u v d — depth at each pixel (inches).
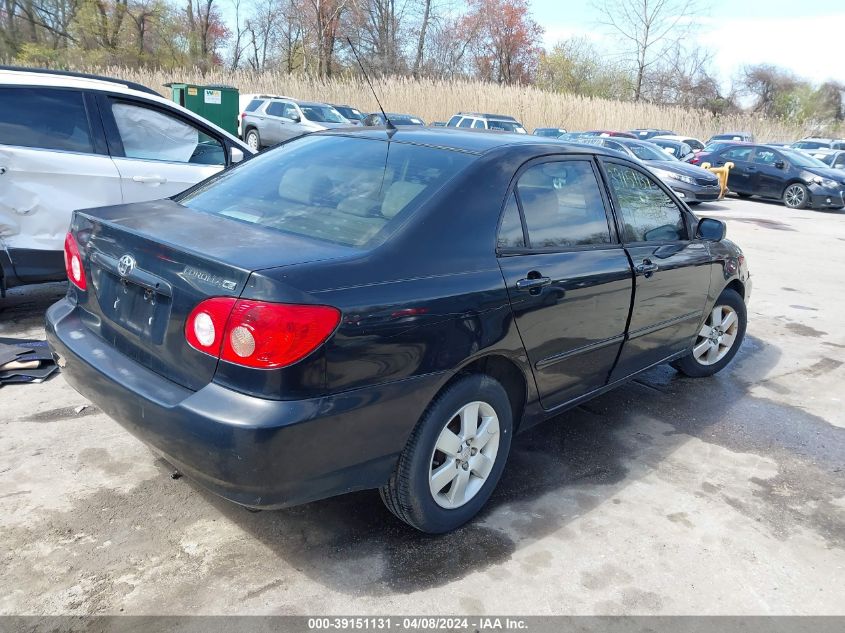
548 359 126.1
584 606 101.3
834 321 274.1
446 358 103.7
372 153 127.3
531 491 132.3
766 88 2464.3
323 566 106.0
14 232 191.8
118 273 105.5
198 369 93.7
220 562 105.3
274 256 94.8
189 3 1756.9
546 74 1908.2
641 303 148.6
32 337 189.6
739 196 768.3
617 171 150.4
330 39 1317.7
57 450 133.7
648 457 149.9
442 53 1720.0
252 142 793.6
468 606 99.6
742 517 128.2
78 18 1528.1
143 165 211.6
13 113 192.5
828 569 114.3
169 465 131.1
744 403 184.9
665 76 1907.0
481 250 112.2
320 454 92.0
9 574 99.3
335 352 90.7
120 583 99.3
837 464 152.3
